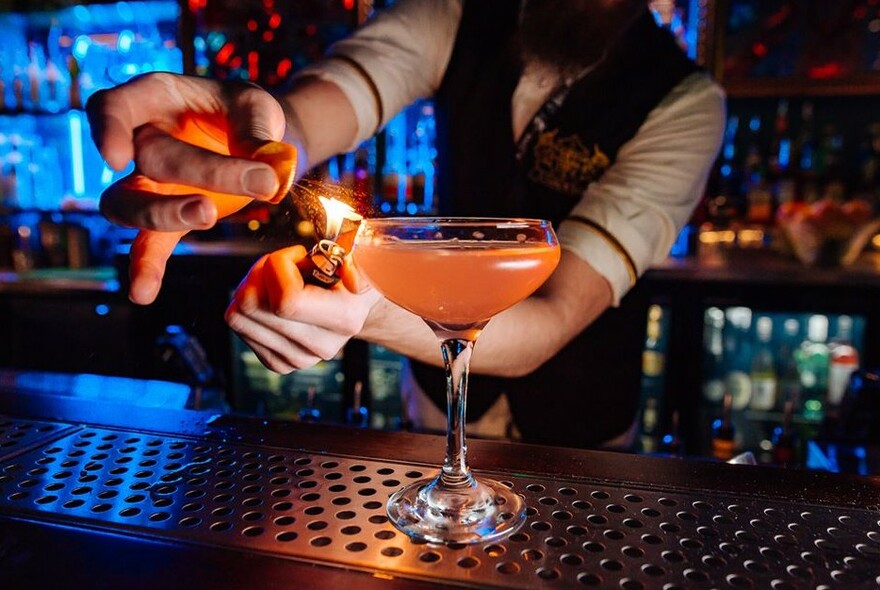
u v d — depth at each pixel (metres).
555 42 0.74
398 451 0.43
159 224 0.29
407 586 0.28
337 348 0.38
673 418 0.74
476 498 0.35
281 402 1.50
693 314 1.26
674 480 0.39
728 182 1.52
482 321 0.38
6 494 0.36
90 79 1.62
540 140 0.78
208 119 0.35
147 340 1.40
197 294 1.35
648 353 1.40
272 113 0.34
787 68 1.42
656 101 0.72
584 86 0.75
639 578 0.29
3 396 0.52
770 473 0.40
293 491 0.37
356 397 0.74
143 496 0.36
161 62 1.59
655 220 0.67
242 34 1.45
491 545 0.31
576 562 0.30
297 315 0.34
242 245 1.42
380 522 0.33
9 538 0.31
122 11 1.55
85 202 1.65
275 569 0.29
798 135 1.53
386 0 1.38
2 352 1.55
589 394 0.85
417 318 0.45
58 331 1.52
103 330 1.50
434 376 0.89
